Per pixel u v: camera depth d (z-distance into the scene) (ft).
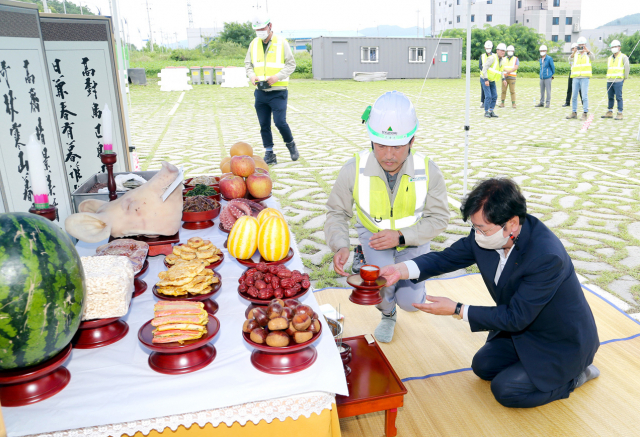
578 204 20.51
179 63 131.64
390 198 10.11
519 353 8.52
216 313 7.11
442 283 13.99
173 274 6.75
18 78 8.98
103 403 5.23
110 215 8.57
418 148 33.71
